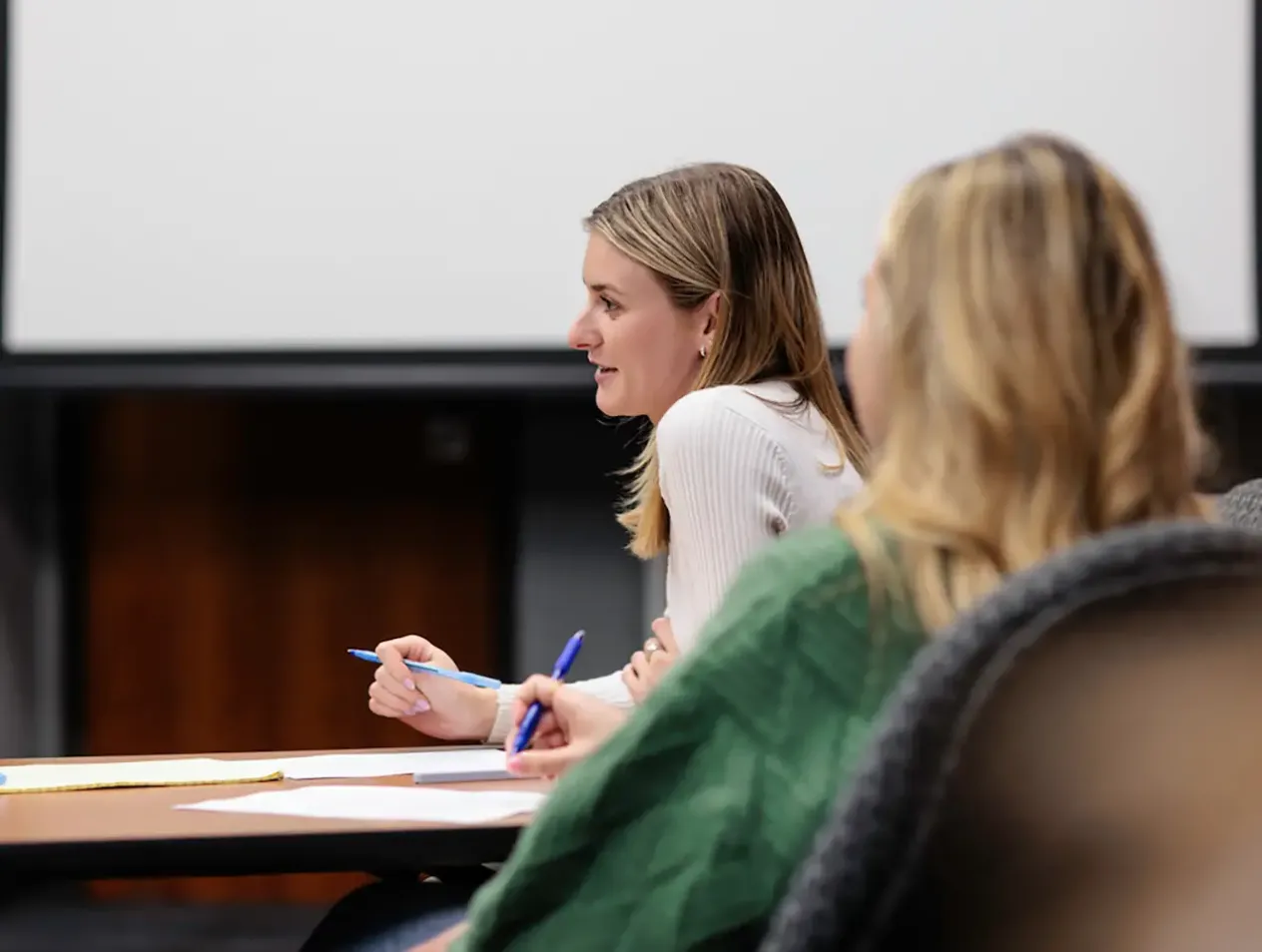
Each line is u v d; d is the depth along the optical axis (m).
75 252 5.45
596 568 6.18
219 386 5.44
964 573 1.19
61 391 5.47
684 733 1.20
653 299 2.74
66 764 2.44
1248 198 5.29
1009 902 0.73
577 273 5.40
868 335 1.41
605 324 2.78
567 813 1.23
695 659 1.22
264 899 6.16
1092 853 0.72
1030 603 0.74
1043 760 0.72
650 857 1.20
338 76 5.41
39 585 6.22
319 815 1.94
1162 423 1.25
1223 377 5.28
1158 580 0.73
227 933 5.70
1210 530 0.77
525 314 5.42
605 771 1.21
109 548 6.36
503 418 6.33
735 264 2.70
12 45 5.44
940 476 1.23
